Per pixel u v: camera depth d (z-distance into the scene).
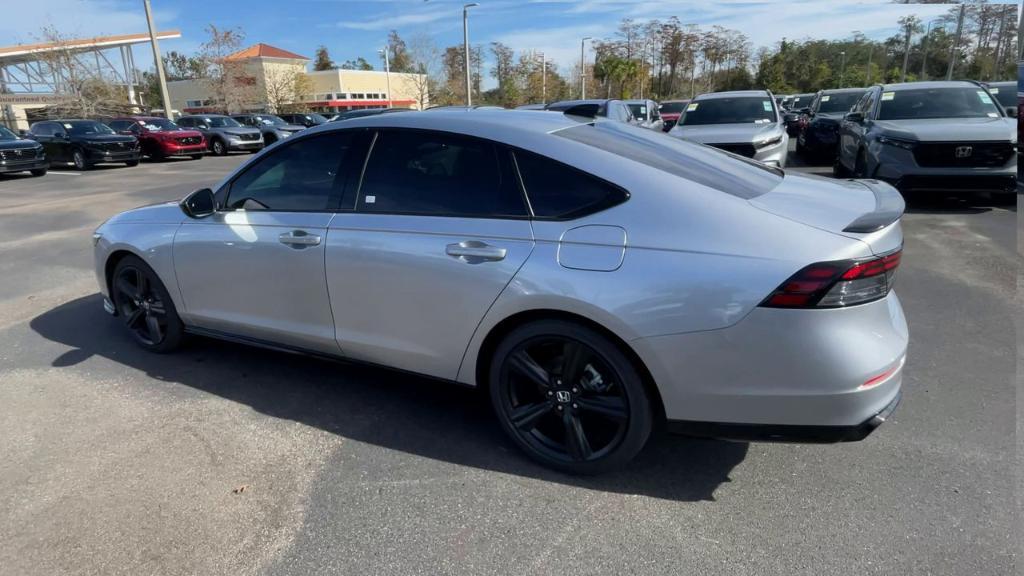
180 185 14.19
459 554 2.32
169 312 3.96
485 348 2.85
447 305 2.81
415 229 2.88
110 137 19.00
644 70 62.91
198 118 23.95
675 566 2.23
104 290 4.34
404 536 2.42
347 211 3.12
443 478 2.78
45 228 9.05
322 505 2.61
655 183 2.53
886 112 9.00
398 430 3.18
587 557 2.29
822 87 72.94
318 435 3.14
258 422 3.28
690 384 2.38
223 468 2.87
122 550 2.37
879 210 2.44
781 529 2.40
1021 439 2.92
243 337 3.70
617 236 2.46
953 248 6.29
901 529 2.37
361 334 3.14
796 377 2.25
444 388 3.64
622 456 2.62
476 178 2.82
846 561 2.23
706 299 2.29
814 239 2.25
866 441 2.96
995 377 3.55
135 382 3.77
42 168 17.34
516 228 2.65
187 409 3.42
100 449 3.04
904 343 2.43
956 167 7.70
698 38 72.06
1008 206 8.19
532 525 2.46
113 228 4.13
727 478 2.72
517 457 2.93
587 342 2.53
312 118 30.48
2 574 2.26
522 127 2.89
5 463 2.94
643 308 2.37
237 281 3.52
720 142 9.30
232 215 3.52
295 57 58.66
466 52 36.00
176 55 78.88
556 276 2.51
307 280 3.23
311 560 2.31
